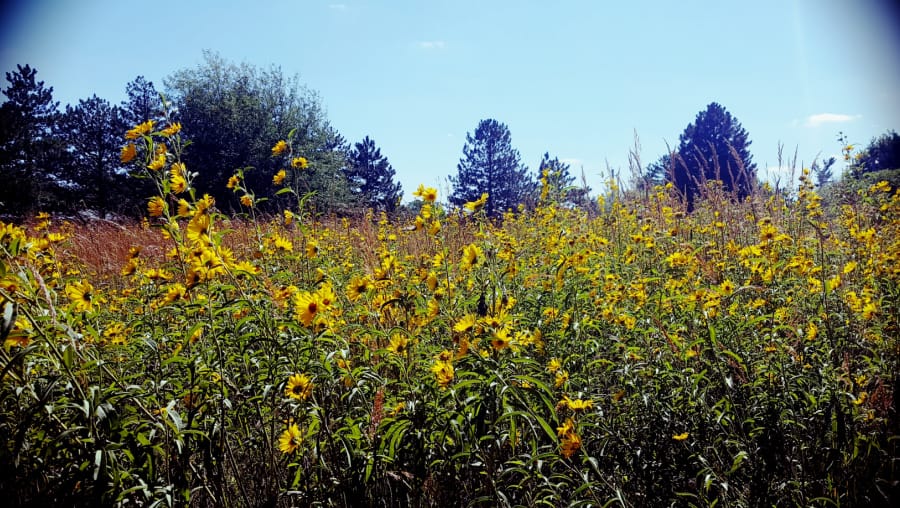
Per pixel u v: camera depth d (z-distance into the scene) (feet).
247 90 119.65
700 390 9.44
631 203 25.18
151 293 11.67
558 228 18.35
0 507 6.33
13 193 95.50
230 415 8.65
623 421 9.55
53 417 6.69
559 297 12.05
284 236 15.26
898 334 9.43
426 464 7.84
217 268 8.66
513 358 8.25
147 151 9.48
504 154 134.82
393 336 9.18
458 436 7.63
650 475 8.57
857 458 7.95
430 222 12.06
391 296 11.08
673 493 8.51
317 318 8.36
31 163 110.01
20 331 6.32
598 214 26.53
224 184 103.86
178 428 6.84
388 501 8.05
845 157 24.88
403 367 8.48
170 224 8.99
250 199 12.50
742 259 15.37
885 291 12.37
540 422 7.09
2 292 5.93
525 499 8.03
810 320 10.55
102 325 11.28
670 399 9.31
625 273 15.61
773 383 9.25
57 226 32.01
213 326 8.32
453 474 8.02
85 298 8.61
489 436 7.55
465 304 10.02
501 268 12.88
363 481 7.69
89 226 32.89
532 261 16.38
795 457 8.51
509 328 8.90
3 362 6.54
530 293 12.96
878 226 19.29
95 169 123.24
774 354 9.61
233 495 8.40
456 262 16.71
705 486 7.66
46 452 6.88
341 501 7.79
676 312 12.26
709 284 12.71
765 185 24.80
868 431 8.38
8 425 6.79
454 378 8.24
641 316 11.66
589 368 10.71
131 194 115.75
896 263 12.86
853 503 7.50
